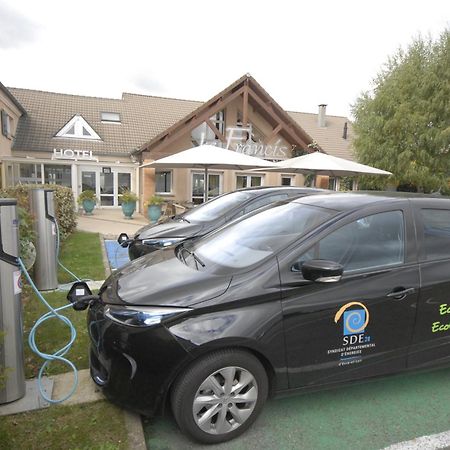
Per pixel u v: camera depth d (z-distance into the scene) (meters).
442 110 14.73
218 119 19.23
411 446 2.51
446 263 3.06
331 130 26.28
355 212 2.99
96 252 7.96
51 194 5.36
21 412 2.68
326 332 2.68
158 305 2.50
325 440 2.55
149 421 2.71
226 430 2.49
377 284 2.81
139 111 21.38
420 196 3.37
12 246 2.69
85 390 2.96
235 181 19.03
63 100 20.53
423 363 3.02
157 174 18.41
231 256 3.03
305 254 2.75
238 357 2.47
